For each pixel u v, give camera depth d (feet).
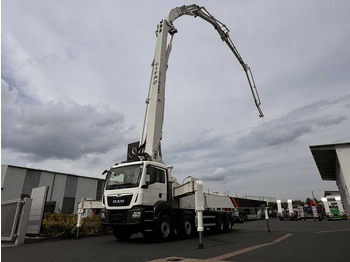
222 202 42.55
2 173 90.07
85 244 27.35
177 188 31.14
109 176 30.04
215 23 51.55
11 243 28.96
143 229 26.78
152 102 35.01
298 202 231.30
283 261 16.55
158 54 37.99
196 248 22.75
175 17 43.16
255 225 65.98
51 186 102.32
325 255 18.62
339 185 78.23
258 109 57.52
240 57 57.41
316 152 57.77
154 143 32.71
